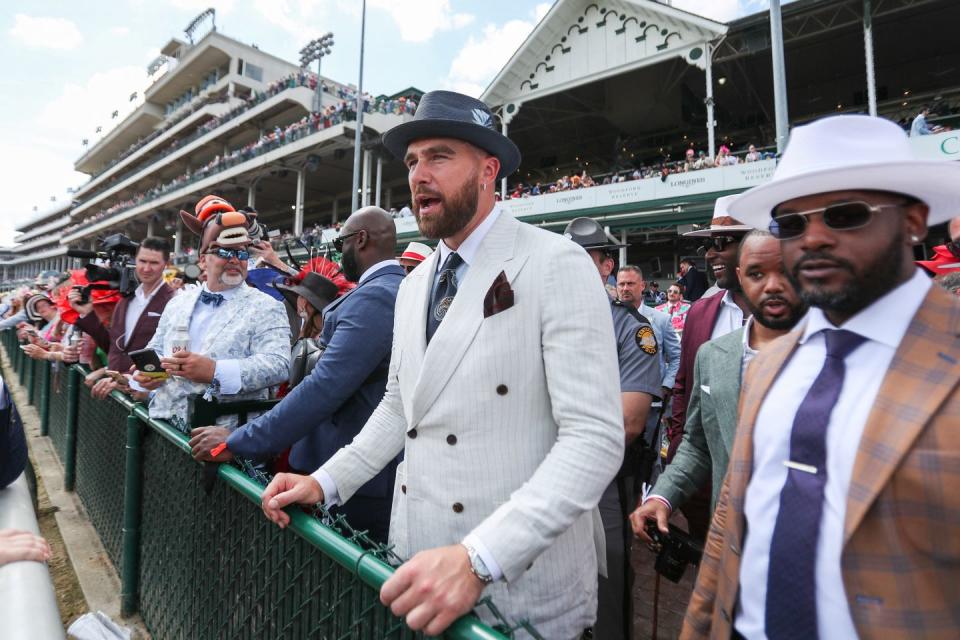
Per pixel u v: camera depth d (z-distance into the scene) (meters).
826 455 0.87
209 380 2.08
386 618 1.07
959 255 2.31
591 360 1.11
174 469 2.31
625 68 18.14
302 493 1.34
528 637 1.15
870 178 0.84
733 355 1.76
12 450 2.17
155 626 2.54
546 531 0.96
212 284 2.55
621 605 2.19
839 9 14.77
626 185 16.36
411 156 1.34
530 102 22.34
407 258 3.84
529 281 1.20
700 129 25.12
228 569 1.80
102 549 3.57
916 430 0.76
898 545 0.77
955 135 11.21
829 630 0.83
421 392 1.24
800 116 24.00
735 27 15.75
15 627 1.25
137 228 46.47
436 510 1.21
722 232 2.32
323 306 2.85
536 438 1.19
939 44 19.11
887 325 0.86
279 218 42.53
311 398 1.69
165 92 46.75
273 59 41.09
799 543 0.87
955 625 0.75
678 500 1.89
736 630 1.01
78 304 3.96
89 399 4.15
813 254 0.89
